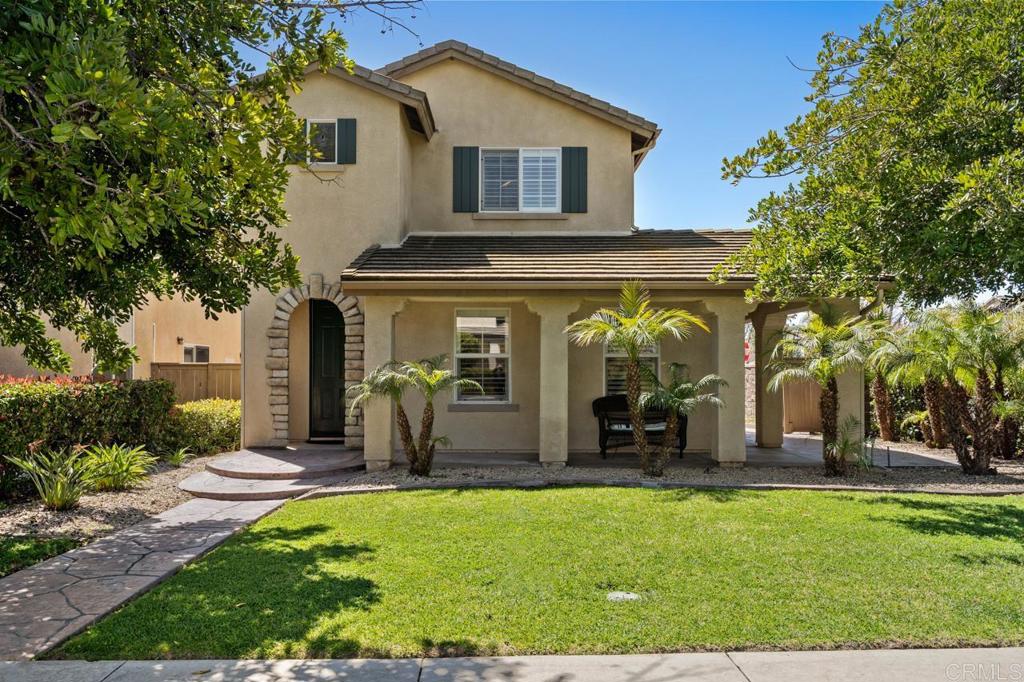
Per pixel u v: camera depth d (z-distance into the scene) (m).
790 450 15.17
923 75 7.27
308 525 8.48
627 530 7.96
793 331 12.49
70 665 4.68
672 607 5.59
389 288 12.23
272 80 7.84
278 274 8.38
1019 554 7.02
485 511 8.95
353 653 4.83
